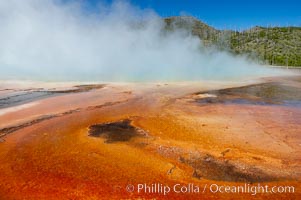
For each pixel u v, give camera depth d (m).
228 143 9.08
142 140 9.32
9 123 10.95
